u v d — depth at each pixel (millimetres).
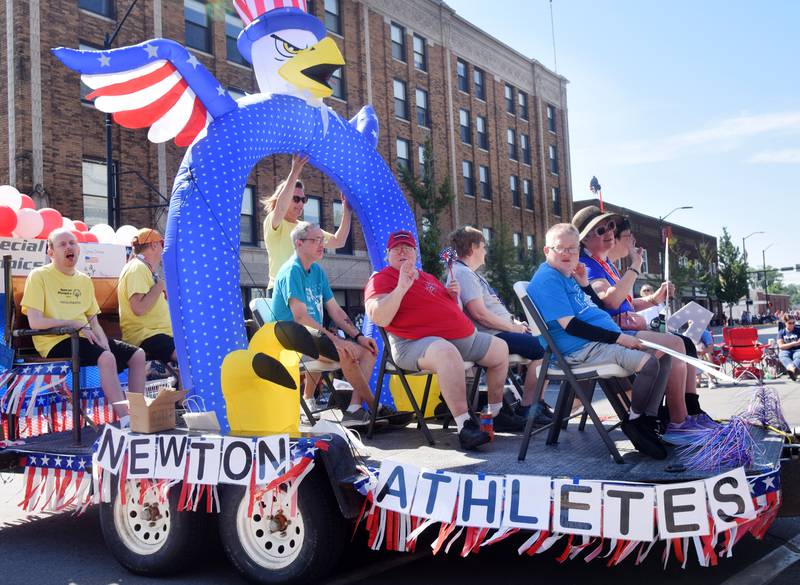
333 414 5848
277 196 6109
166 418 4383
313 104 5812
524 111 39406
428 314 4617
